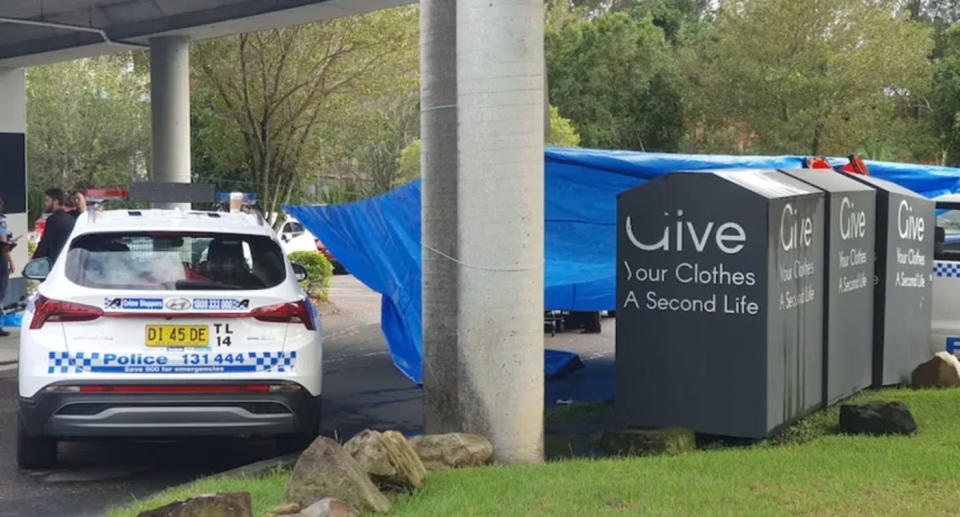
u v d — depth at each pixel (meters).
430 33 7.50
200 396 7.02
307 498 5.61
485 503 5.86
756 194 7.29
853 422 8.02
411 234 10.08
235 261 7.50
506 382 7.12
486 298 7.09
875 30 37.03
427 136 7.57
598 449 7.92
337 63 22.23
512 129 6.97
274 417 7.20
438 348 7.59
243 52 21.84
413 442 6.98
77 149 43.25
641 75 45.88
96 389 6.93
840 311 8.71
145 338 7.03
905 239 9.95
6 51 16.92
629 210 7.73
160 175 17.72
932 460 6.86
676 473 6.59
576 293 10.13
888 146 40.28
